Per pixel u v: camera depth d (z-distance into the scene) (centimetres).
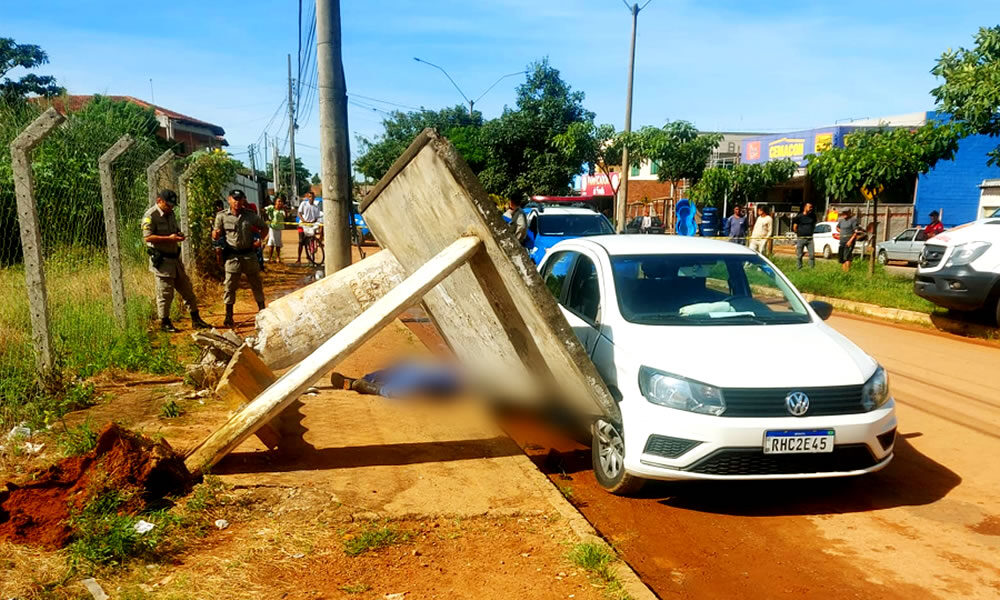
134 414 549
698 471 419
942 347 948
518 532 388
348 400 621
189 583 319
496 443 516
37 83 2967
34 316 586
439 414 587
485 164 3431
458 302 532
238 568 336
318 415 572
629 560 388
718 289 549
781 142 3431
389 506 407
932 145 1311
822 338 491
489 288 475
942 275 1037
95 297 856
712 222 2214
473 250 447
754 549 402
